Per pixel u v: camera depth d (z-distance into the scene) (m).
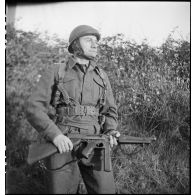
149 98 2.76
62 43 2.72
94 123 2.31
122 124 2.76
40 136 2.75
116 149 2.70
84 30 2.34
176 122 2.69
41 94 2.26
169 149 2.67
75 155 2.25
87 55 2.36
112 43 2.72
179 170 2.62
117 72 2.77
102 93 2.39
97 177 2.25
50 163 2.24
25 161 2.70
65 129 2.24
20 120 2.75
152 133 2.73
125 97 2.78
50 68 2.34
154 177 2.62
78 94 2.29
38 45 2.73
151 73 2.76
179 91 2.71
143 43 2.71
